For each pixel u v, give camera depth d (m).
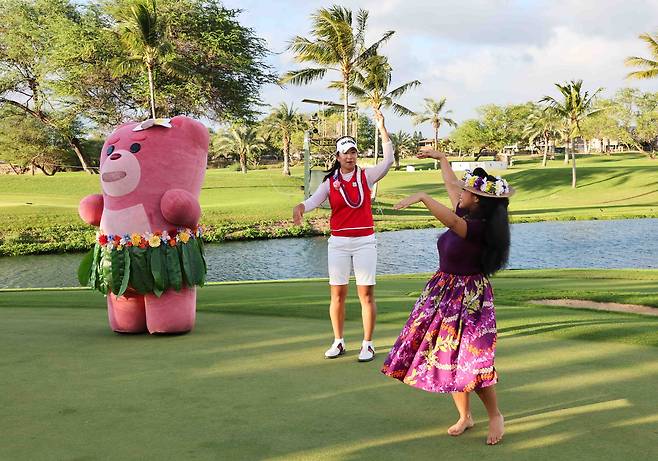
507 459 3.67
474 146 99.00
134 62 35.09
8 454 3.76
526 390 4.96
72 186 50.56
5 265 26.48
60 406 4.65
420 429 4.18
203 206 41.19
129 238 7.25
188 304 7.35
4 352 6.40
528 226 35.06
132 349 6.55
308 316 8.38
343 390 5.04
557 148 124.31
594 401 4.66
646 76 42.78
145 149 7.44
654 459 3.62
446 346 4.09
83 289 13.84
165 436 4.04
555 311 8.58
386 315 8.32
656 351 6.13
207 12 43.91
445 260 4.25
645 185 53.28
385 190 61.50
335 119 52.34
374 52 35.81
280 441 3.96
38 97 50.00
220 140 93.44
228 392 4.98
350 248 6.06
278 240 32.94
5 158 65.12
